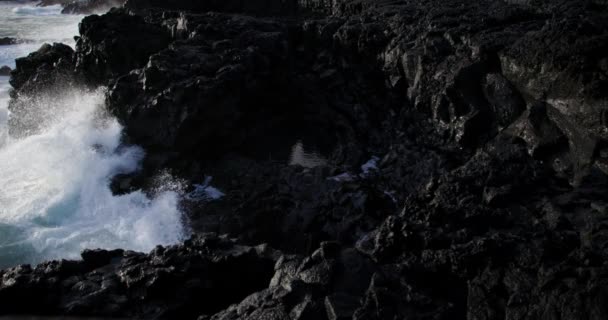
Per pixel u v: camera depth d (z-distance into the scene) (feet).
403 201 73.67
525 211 51.06
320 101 99.19
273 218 74.59
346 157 84.99
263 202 76.23
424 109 82.48
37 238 72.79
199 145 85.25
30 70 106.73
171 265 53.57
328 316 42.04
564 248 44.57
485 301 42.70
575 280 39.32
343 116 95.45
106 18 101.04
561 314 37.88
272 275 55.67
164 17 115.34
